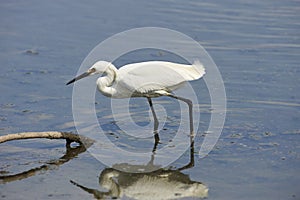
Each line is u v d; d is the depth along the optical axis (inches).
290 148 466.3
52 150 464.8
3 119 513.7
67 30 754.2
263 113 539.5
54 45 708.0
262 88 596.7
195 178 418.9
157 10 828.0
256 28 765.3
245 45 713.0
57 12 819.4
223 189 399.9
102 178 417.4
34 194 389.1
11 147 467.2
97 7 840.9
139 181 414.9
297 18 799.1
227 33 748.0
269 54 686.5
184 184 409.4
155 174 428.1
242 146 471.8
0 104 546.0
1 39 723.4
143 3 858.8
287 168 431.8
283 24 778.8
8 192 390.6
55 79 613.6
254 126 511.5
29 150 463.2
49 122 513.0
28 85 594.6
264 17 804.6
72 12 820.0
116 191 397.4
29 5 845.8
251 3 863.7
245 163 442.0
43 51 689.6
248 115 535.8
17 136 453.4
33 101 557.3
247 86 602.2
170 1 870.4
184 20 789.2
